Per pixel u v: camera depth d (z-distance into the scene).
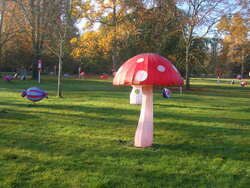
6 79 29.41
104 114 10.13
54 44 17.38
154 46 30.09
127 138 6.82
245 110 12.35
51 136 6.82
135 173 4.56
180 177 4.45
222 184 4.21
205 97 18.86
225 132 7.80
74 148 5.86
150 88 6.08
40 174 4.43
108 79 46.41
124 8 30.05
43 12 29.88
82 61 64.62
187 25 27.55
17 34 37.00
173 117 10.06
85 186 4.04
